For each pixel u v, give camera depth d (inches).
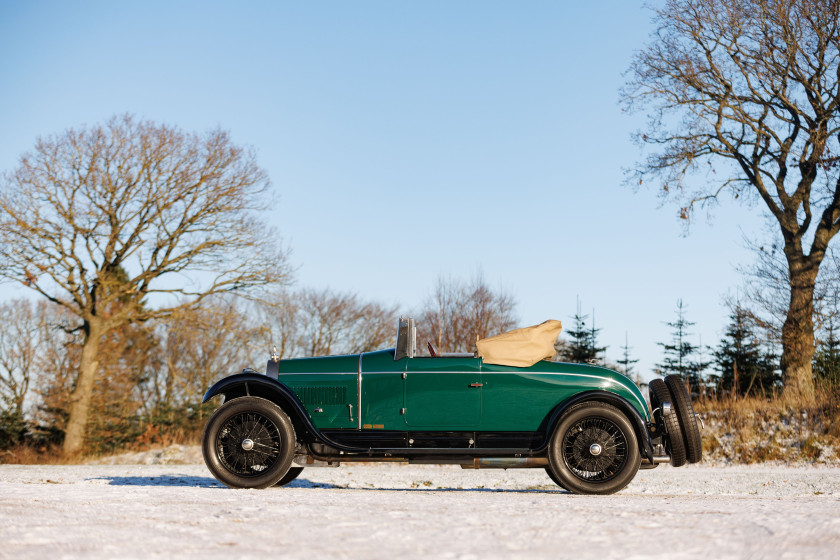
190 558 142.6
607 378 300.8
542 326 307.1
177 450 884.6
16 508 210.7
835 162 1020.5
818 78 1055.0
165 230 1216.2
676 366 1487.5
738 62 1101.1
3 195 1122.7
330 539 162.1
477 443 301.7
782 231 1077.8
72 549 151.4
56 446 1242.0
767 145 1104.8
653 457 302.7
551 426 293.7
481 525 179.9
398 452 302.2
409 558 141.2
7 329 1523.1
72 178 1154.7
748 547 152.7
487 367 301.9
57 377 1379.2
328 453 307.7
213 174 1204.5
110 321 1237.1
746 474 506.0
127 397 1375.5
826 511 211.6
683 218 1135.0
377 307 1898.4
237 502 227.0
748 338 1118.4
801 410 729.6
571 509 213.0
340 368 309.7
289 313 1752.0
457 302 1301.7
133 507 213.2
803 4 1011.3
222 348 1729.8
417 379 303.7
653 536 165.2
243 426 303.7
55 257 1152.8
